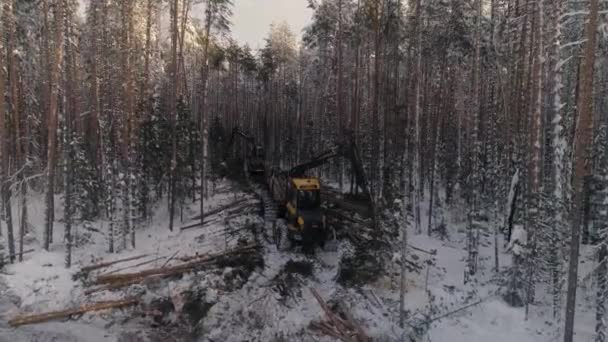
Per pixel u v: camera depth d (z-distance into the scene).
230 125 61.41
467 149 25.92
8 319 14.77
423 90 27.56
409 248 20.06
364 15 28.91
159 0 25.48
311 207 19.94
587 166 15.25
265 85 56.84
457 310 14.73
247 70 58.91
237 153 46.19
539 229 14.61
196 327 14.42
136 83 24.05
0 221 21.81
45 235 19.70
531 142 14.41
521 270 14.78
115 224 23.47
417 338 13.41
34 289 16.41
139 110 24.14
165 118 27.16
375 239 19.47
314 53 47.03
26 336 13.91
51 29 21.59
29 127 24.56
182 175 26.47
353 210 25.62
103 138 24.94
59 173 26.33
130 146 20.97
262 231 22.23
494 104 24.97
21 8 22.77
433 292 15.99
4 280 16.66
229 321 14.45
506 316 14.19
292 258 18.84
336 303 15.28
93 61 23.86
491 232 23.41
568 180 16.11
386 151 24.81
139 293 16.41
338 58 33.00
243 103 66.75
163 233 22.75
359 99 32.53
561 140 14.19
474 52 19.30
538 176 14.30
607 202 12.34
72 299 16.05
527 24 18.20
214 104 63.31
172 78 25.02
